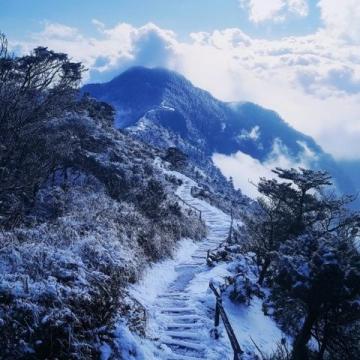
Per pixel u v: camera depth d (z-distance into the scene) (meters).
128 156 33.84
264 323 13.41
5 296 6.52
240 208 63.25
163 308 12.14
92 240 10.82
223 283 14.54
